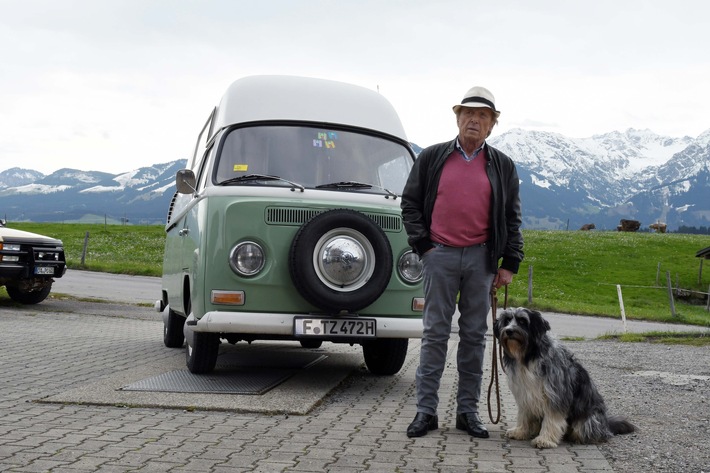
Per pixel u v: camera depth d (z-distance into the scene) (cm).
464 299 642
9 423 620
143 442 569
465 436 622
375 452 559
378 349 946
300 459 533
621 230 10956
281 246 810
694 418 718
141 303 2017
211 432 608
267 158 862
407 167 920
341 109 927
